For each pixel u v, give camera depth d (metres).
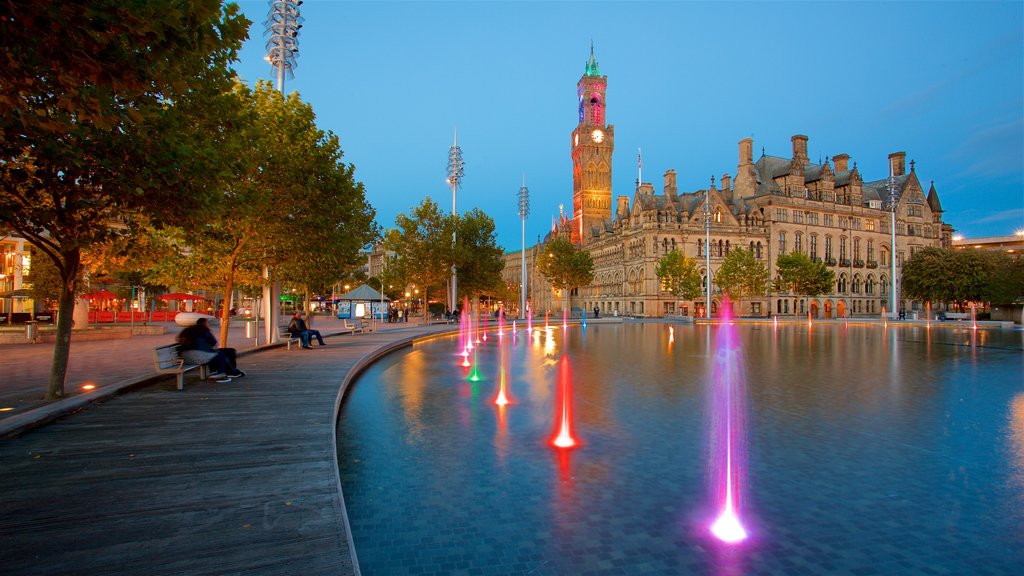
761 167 103.00
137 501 5.98
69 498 6.04
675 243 86.12
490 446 9.96
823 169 97.75
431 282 56.97
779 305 90.94
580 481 8.12
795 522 6.72
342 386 14.05
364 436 10.64
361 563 5.60
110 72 5.25
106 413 10.50
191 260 22.03
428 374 19.39
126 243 12.29
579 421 11.97
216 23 6.41
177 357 13.80
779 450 9.78
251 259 21.77
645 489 7.81
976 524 6.66
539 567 5.55
